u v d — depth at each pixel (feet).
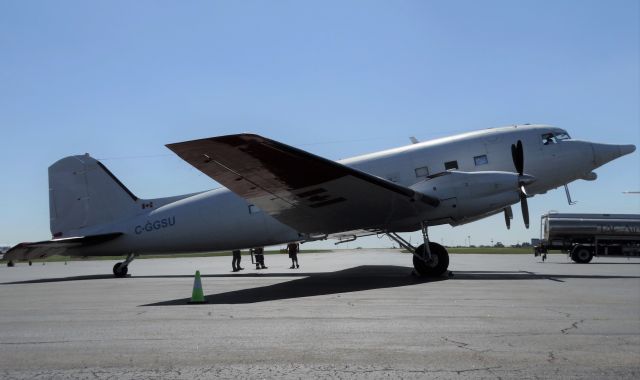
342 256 160.76
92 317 29.19
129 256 67.21
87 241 65.46
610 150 59.62
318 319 27.20
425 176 57.41
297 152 40.75
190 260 165.37
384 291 40.50
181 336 22.98
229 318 27.94
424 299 35.04
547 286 43.47
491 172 52.24
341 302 34.12
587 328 24.02
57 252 65.87
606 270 68.03
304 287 45.06
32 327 25.91
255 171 43.88
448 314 28.35
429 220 53.31
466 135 59.47
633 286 43.14
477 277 53.83
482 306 31.32
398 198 49.21
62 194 67.05
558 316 27.43
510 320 26.27
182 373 16.90
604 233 99.14
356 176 44.83
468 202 51.44
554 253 178.09
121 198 66.03
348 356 18.99
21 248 62.18
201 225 62.75
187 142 38.93
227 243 62.80
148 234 64.44
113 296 41.37
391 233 57.72
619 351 19.42
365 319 26.96
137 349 20.42
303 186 46.65
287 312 29.91
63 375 16.72
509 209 57.16
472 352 19.40
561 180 58.85
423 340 21.62
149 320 27.66
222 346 20.84
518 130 59.16
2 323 27.37
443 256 53.62
